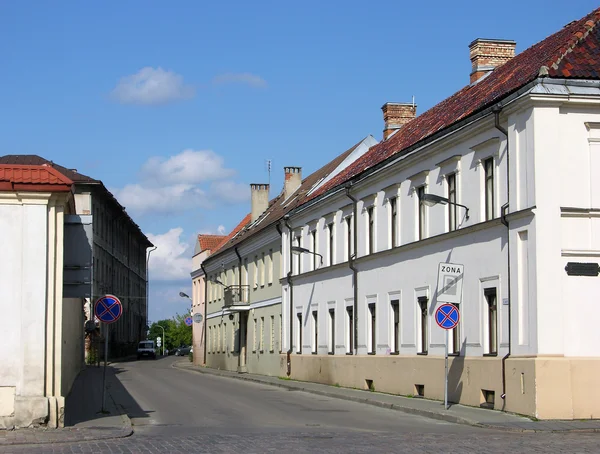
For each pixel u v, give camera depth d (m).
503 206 23.84
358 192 36.34
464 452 15.01
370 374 34.19
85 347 60.53
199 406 27.08
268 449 15.49
